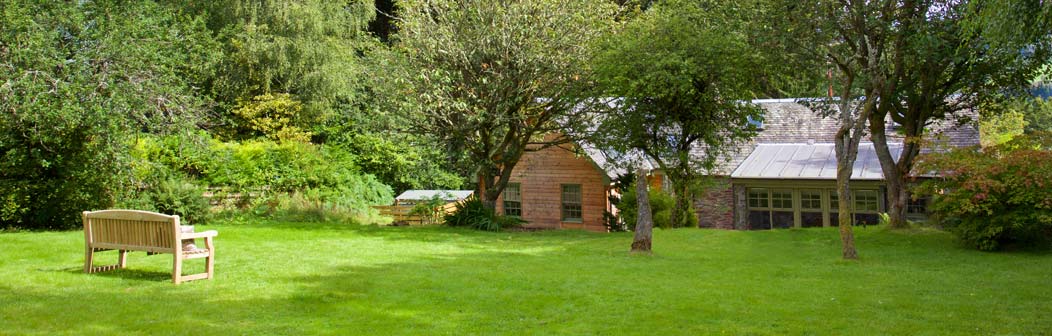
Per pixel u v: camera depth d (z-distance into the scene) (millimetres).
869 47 14117
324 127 31094
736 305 7980
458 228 19594
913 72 16000
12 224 16125
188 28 18891
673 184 20188
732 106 18688
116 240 9539
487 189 21141
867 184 21906
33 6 15047
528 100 19750
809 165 23188
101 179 16469
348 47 29938
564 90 19234
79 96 14773
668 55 17172
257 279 9438
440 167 33562
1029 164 13070
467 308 7766
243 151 22438
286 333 6582
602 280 9789
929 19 14734
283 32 28172
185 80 19969
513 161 20828
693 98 18281
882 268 11586
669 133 19734
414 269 10734
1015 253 13289
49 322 6852
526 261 12156
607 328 6832
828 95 20172
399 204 28547
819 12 14938
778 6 15406
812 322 7102
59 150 16234
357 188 27078
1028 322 7098
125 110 15312
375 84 20953
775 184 23156
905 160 16938
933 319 7242
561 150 25797
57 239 13570
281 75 28359
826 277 10438
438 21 20000
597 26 19344
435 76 18109
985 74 15781
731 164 24359
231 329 6684
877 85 13367
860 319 7246
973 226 13742
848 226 12938
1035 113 35188
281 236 15891
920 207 21578
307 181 23625
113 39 15602
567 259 12547
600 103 19609
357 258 12117
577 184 25625
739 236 16984
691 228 19266
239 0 27078
